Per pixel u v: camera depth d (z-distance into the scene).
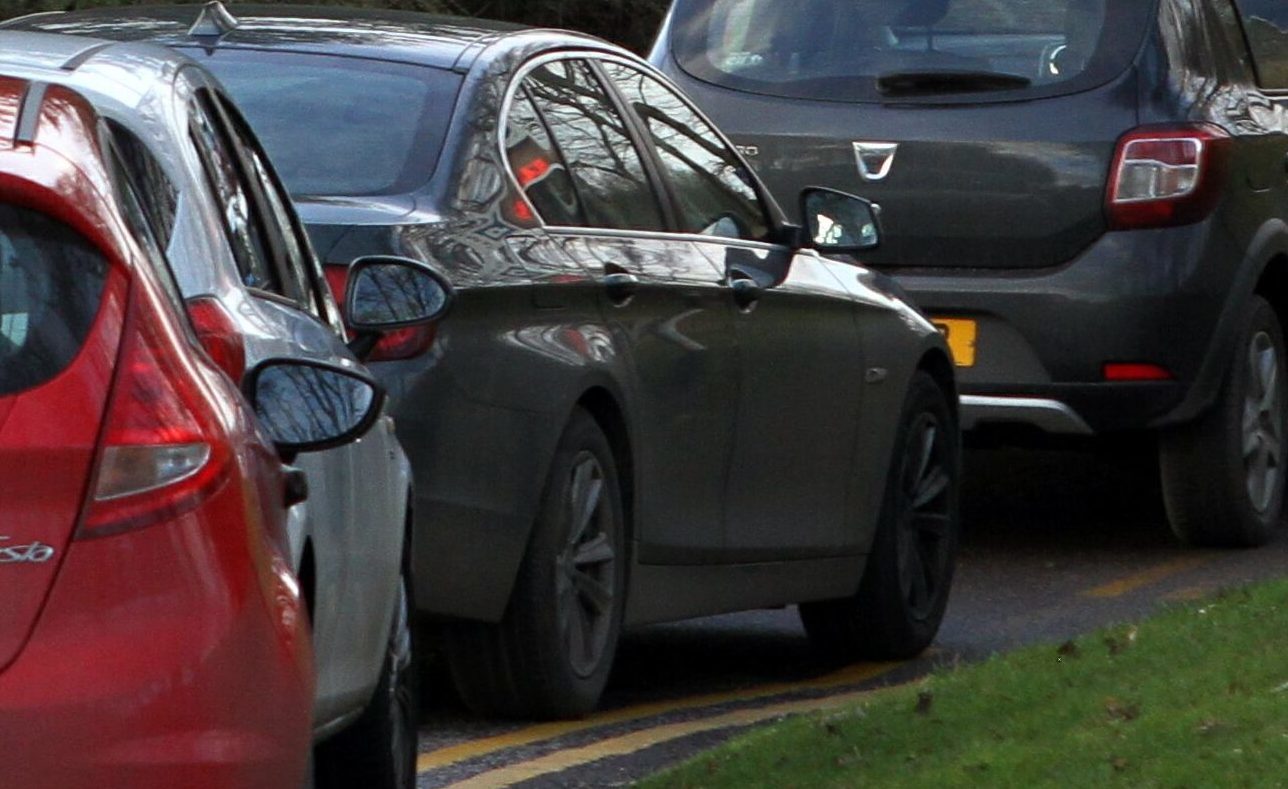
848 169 24.97
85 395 8.33
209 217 10.73
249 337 10.36
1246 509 25.89
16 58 10.60
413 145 16.14
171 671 8.21
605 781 15.16
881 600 20.56
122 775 8.11
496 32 17.70
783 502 19.33
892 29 25.23
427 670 18.70
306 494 9.78
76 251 8.52
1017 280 24.48
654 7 42.75
